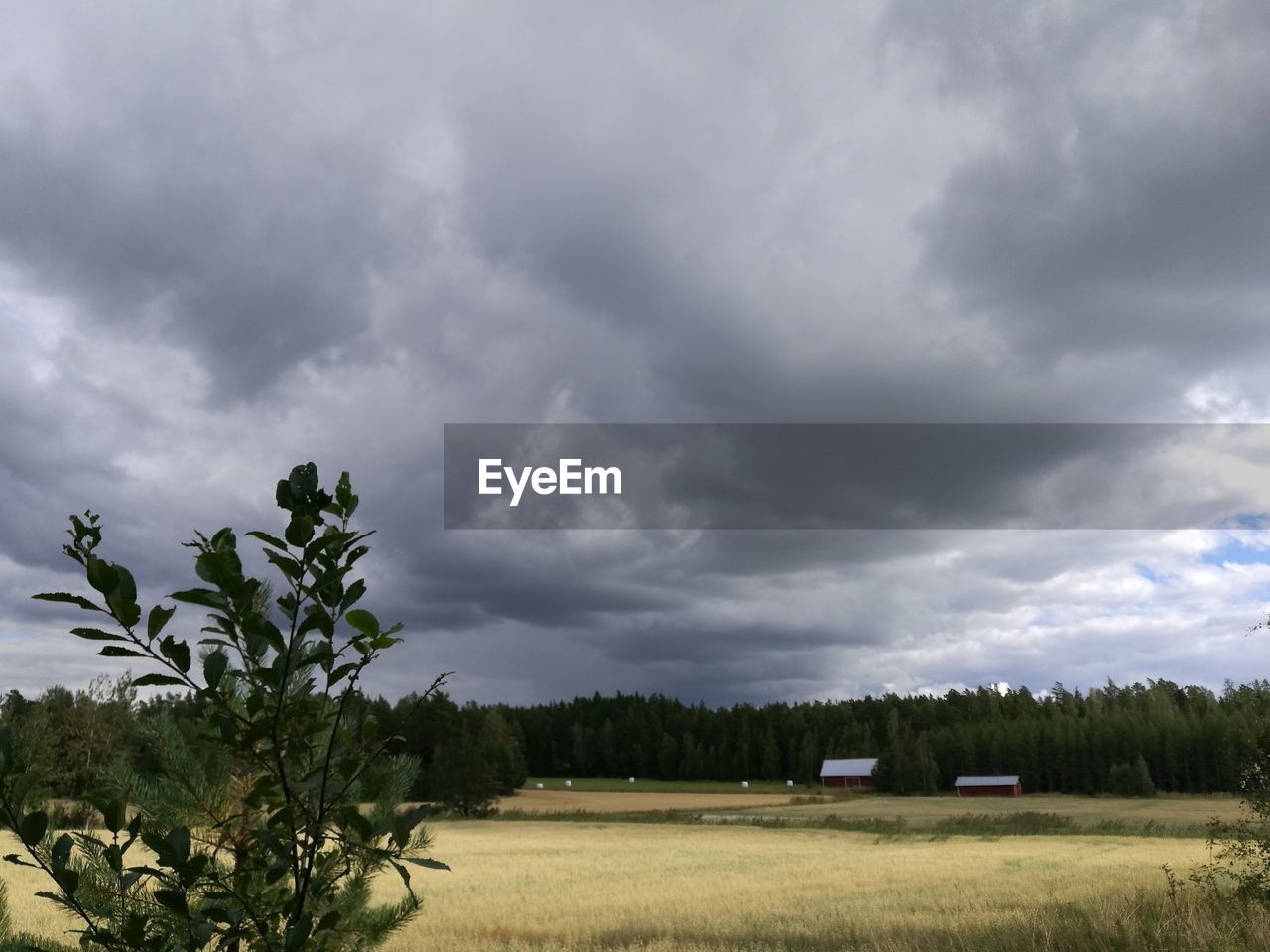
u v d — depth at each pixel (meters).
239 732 2.46
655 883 31.11
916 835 60.25
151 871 2.47
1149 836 58.28
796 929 18.94
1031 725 146.25
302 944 2.48
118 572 2.26
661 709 190.12
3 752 2.48
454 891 29.00
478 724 135.75
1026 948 12.14
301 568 2.43
